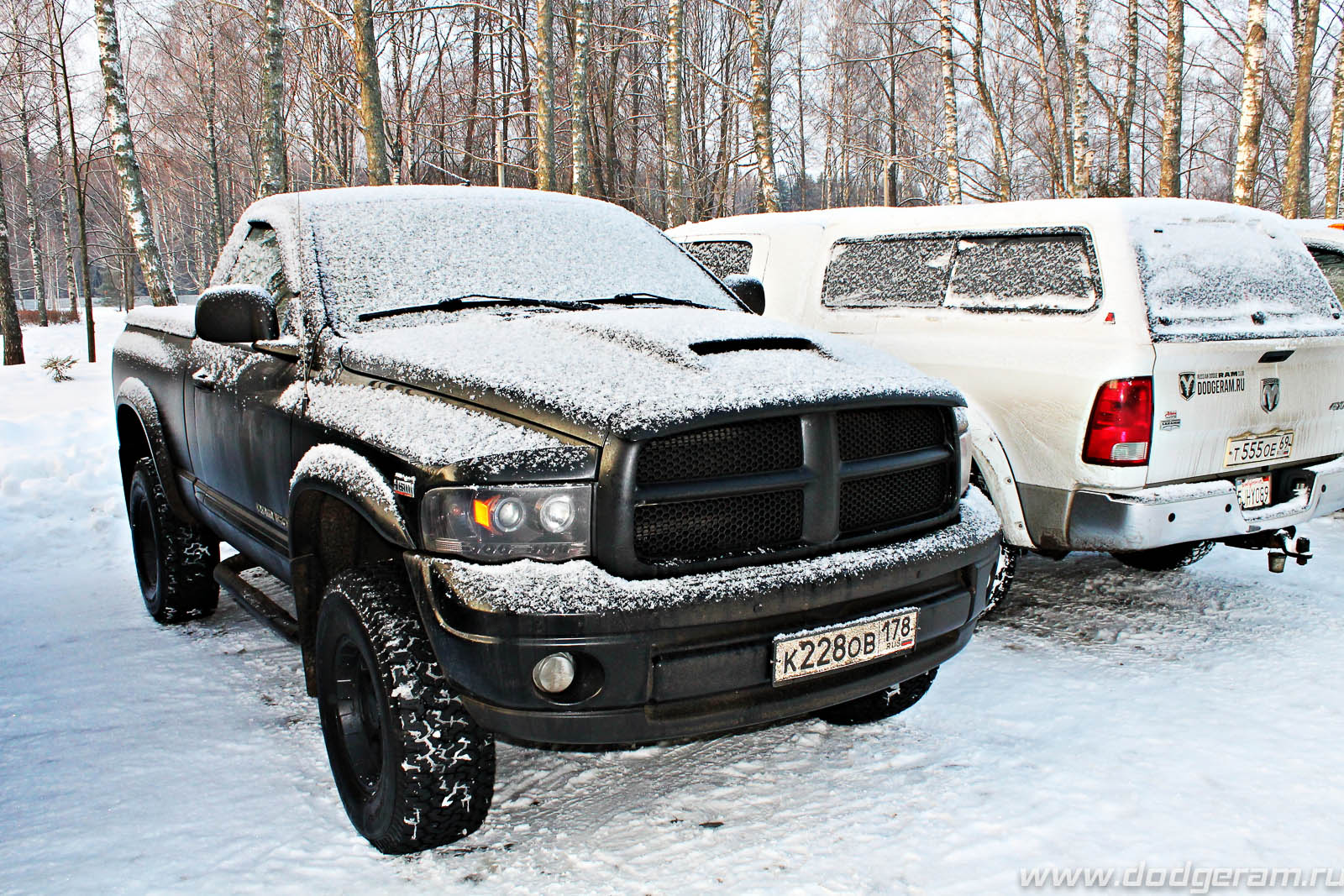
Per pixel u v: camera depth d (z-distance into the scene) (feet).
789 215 20.43
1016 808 8.90
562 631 6.80
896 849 8.25
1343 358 14.43
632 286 11.64
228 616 14.69
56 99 85.15
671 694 7.08
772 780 9.58
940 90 108.99
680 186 60.54
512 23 53.06
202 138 120.78
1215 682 11.76
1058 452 13.12
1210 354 12.80
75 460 25.46
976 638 13.65
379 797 7.92
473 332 9.30
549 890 7.66
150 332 14.65
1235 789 9.16
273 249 11.44
